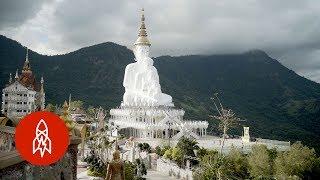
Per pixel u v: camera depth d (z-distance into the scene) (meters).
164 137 129.00
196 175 79.81
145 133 126.75
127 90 157.12
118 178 25.34
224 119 103.50
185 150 95.12
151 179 84.62
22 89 176.12
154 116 134.38
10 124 27.58
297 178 77.56
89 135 91.44
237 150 92.25
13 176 16.61
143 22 164.00
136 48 162.12
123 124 138.62
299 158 84.31
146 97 147.25
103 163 63.09
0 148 23.28
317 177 83.06
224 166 80.81
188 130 128.50
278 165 83.38
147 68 154.88
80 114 148.12
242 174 84.69
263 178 81.44
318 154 117.44
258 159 84.31
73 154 25.80
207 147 107.31
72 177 25.39
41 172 19.81
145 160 99.44
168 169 91.00
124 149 102.94
